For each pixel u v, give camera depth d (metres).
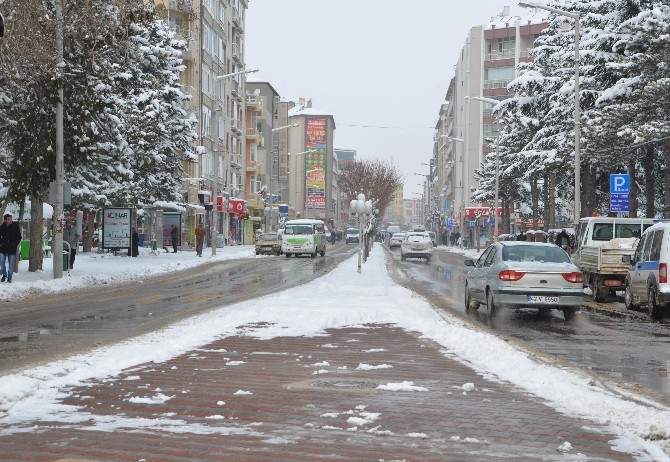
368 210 35.91
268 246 65.00
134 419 7.68
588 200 47.78
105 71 30.56
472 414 8.02
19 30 24.56
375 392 9.14
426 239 58.75
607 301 25.75
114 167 43.59
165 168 50.50
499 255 19.97
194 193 75.62
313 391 9.16
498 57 118.50
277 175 137.75
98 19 27.97
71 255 35.66
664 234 19.47
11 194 30.38
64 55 28.84
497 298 19.19
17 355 12.24
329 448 6.66
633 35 37.31
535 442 6.93
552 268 19.08
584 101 43.28
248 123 106.38
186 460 6.25
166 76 48.78
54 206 29.89
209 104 80.62
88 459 6.27
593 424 7.62
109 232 49.97
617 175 37.59
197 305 21.58
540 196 80.88
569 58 43.78
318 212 172.38
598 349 13.88
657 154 43.69
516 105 49.06
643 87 35.75
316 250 60.47
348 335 14.54
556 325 18.06
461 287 30.81
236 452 6.50
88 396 8.73
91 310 20.14
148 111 47.06
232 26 94.06
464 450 6.64
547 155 46.22
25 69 25.95
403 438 7.03
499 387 9.56
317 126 170.88
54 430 7.21
